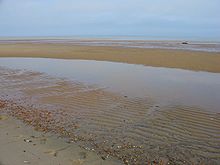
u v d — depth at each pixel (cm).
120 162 495
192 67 1830
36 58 2425
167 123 734
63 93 1078
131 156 525
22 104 906
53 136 610
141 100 979
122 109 862
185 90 1147
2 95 1035
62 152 520
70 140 590
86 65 1948
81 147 554
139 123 730
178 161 514
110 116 788
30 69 1720
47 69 1728
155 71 1670
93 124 713
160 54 2667
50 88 1166
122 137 626
